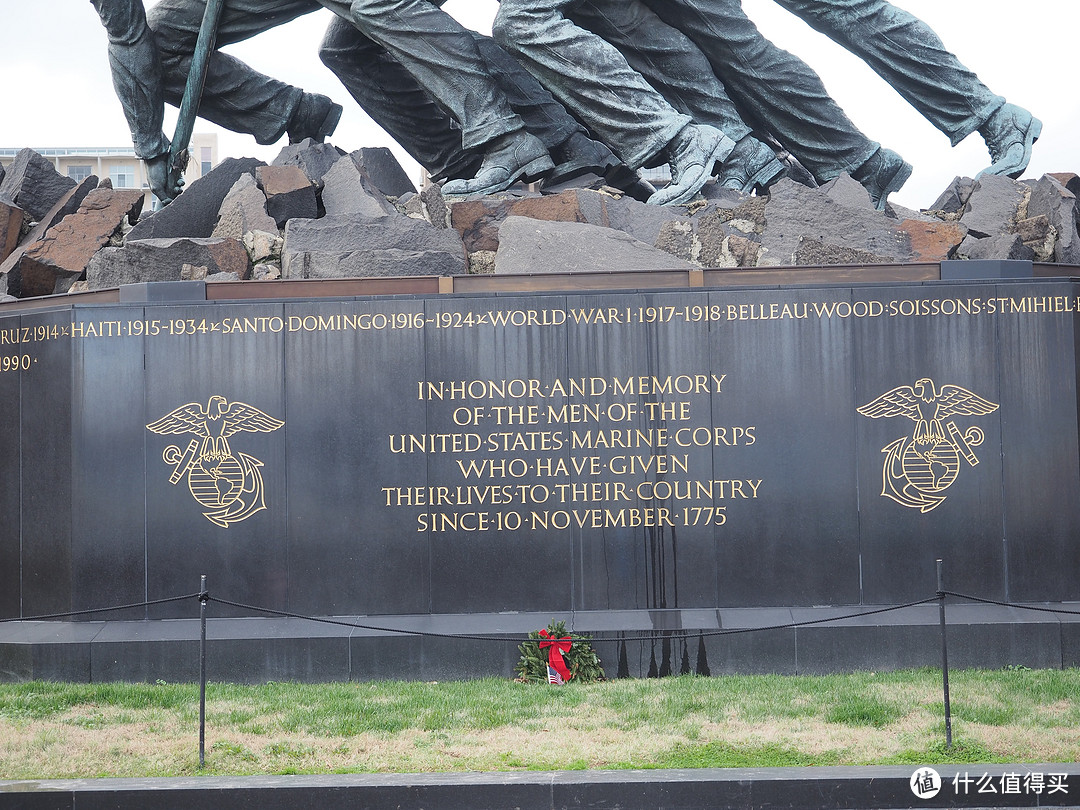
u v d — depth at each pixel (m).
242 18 15.74
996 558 10.24
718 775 6.80
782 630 9.90
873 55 15.62
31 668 9.94
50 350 10.76
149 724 8.35
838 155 16.00
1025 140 15.39
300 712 8.60
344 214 13.22
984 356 10.35
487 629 9.99
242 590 10.41
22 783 6.90
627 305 10.52
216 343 10.56
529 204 13.15
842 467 10.36
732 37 15.68
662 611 10.31
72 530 10.50
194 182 13.80
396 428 10.49
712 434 10.41
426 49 14.43
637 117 14.27
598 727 8.05
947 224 12.66
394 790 6.74
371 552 10.43
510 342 10.52
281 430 10.50
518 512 10.44
